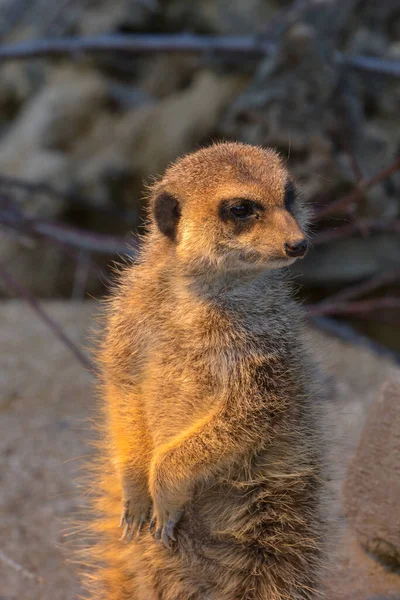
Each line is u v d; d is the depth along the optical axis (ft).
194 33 70.13
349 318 61.82
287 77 49.55
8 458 36.55
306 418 23.68
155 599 24.26
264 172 23.03
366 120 53.88
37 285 61.26
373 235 60.64
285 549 23.67
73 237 45.21
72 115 68.69
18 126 70.33
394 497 27.17
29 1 72.69
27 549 30.66
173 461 22.26
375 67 49.73
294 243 21.86
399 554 27.22
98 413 26.27
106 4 70.95
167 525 22.76
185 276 23.31
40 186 49.06
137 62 72.79
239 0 69.87
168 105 66.03
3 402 42.06
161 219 23.84
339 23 50.16
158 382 23.29
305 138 48.70
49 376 44.93
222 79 65.05
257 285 23.72
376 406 27.81
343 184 48.32
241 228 22.61
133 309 23.82
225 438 22.29
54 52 52.95
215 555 23.59
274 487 23.32
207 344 22.90
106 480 25.20
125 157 64.34
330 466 24.86
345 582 27.17
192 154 24.81
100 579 25.53
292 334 23.82
